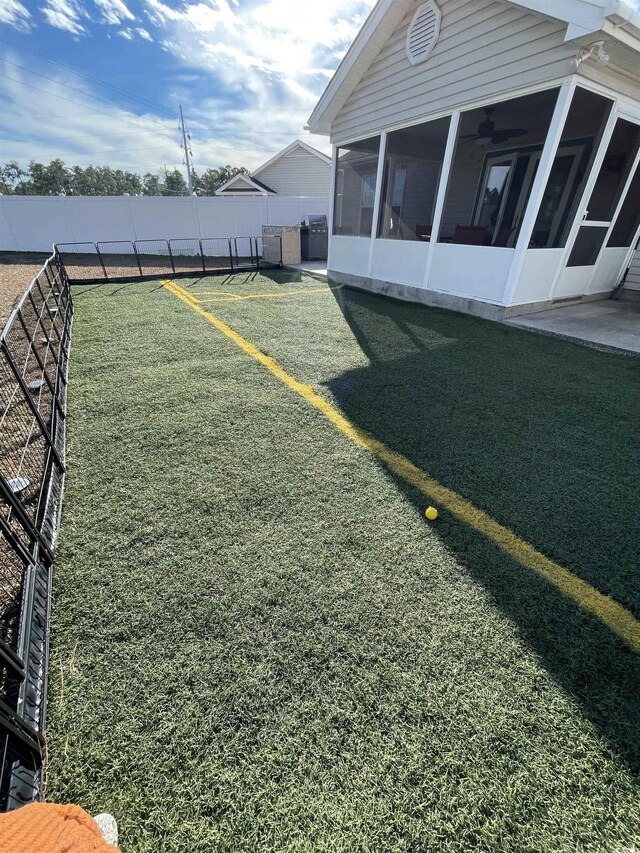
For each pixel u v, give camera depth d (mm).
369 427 2826
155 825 1003
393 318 5699
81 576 1657
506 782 1072
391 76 6168
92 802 1046
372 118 6777
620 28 3615
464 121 5531
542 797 1046
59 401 2928
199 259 12859
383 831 986
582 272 5816
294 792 1055
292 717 1209
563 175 5375
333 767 1100
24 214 12992
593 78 4234
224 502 2072
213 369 3846
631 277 6289
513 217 7430
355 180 8133
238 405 3135
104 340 4703
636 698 1257
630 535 1893
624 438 2721
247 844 969
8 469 2387
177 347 4469
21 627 1305
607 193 5418
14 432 2807
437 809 1024
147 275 9086
